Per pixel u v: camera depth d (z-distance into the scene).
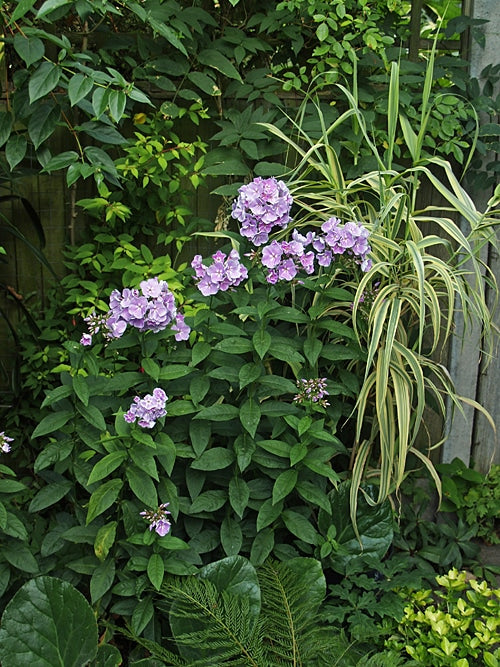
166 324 1.87
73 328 2.72
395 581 2.10
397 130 2.65
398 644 1.85
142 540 1.82
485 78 2.67
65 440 1.92
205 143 2.72
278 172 2.55
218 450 2.00
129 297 1.82
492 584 2.41
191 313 2.56
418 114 2.65
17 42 1.89
